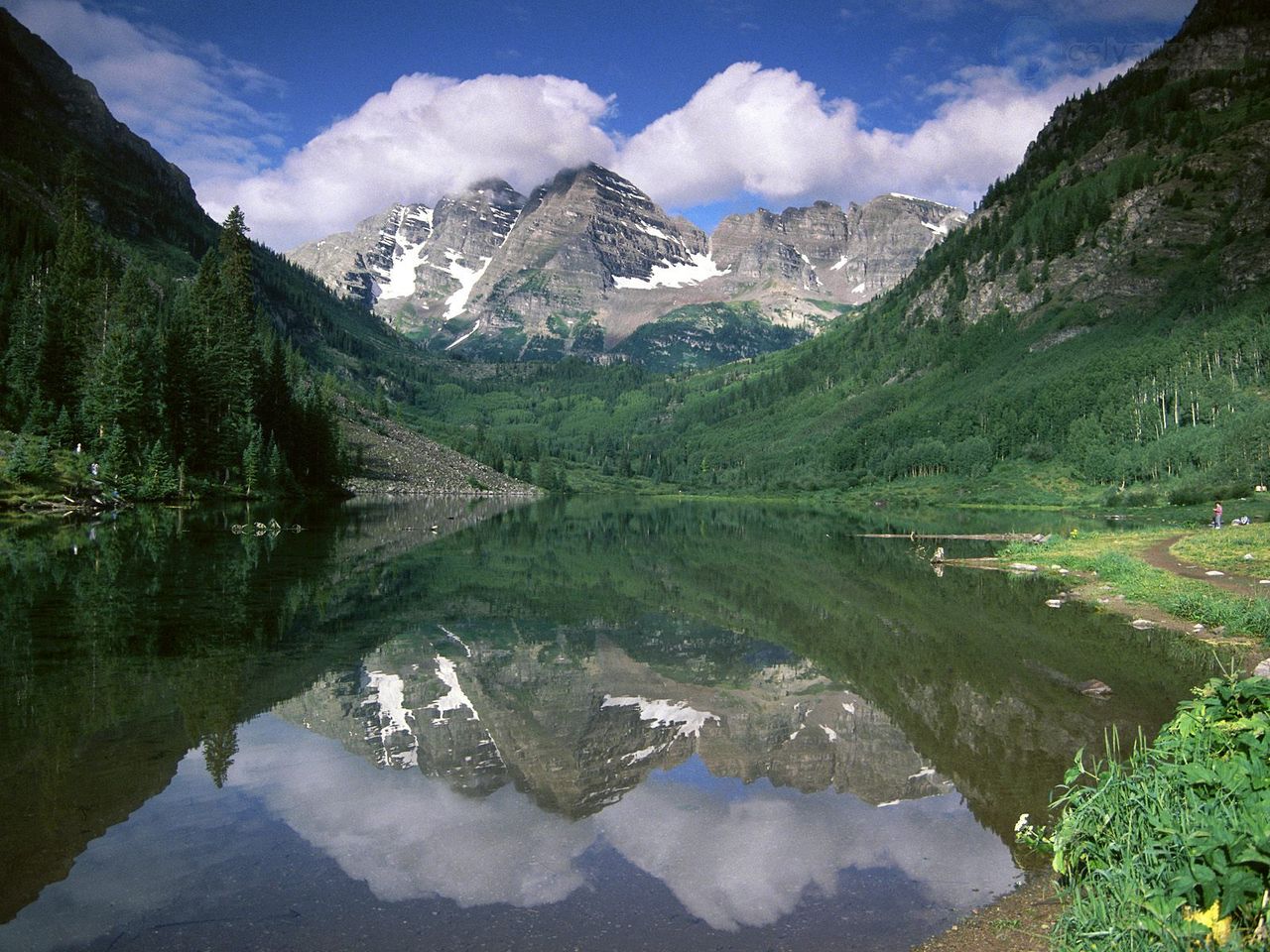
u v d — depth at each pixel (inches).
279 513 3068.4
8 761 455.8
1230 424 4547.2
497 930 284.4
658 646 892.0
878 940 280.7
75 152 4726.9
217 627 872.3
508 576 1499.8
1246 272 7834.6
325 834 370.0
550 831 384.5
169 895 305.4
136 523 2237.9
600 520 3964.1
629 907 305.1
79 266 4229.8
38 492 2437.3
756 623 1041.5
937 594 1295.5
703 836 381.4
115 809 392.2
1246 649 815.1
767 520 4084.6
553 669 760.3
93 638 786.2
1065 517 4025.6
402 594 1210.0
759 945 275.1
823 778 469.1
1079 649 848.3
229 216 4837.6
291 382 4916.3
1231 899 221.6
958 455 6712.6
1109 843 308.0
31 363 3208.7
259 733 523.5
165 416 3257.9
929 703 649.6
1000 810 418.3
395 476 6466.5
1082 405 6471.5
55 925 280.8
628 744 536.1
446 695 647.1
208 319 3919.8
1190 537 1995.6
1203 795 299.1
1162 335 7495.1
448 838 371.2
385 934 279.6
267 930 280.4
